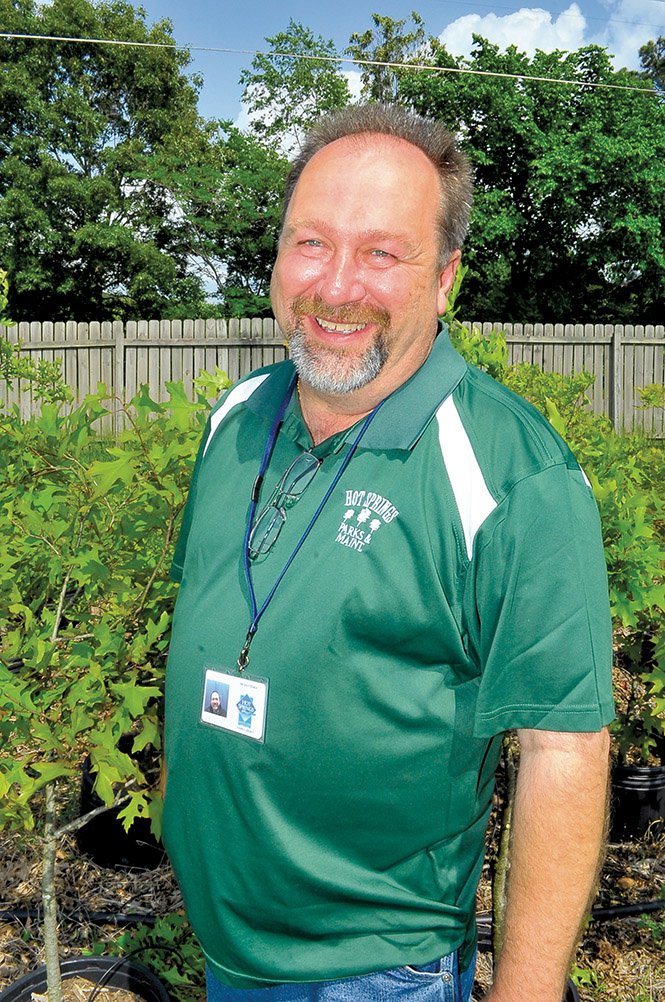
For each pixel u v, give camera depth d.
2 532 2.16
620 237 21.41
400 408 1.31
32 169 23.69
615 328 13.48
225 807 1.38
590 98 21.31
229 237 24.31
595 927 2.93
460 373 1.34
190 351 12.83
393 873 1.34
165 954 2.63
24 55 24.73
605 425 3.28
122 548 2.31
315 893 1.33
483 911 2.86
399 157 1.37
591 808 1.19
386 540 1.27
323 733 1.28
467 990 1.49
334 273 1.34
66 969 2.38
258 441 1.55
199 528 1.55
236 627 1.38
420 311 1.36
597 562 1.21
